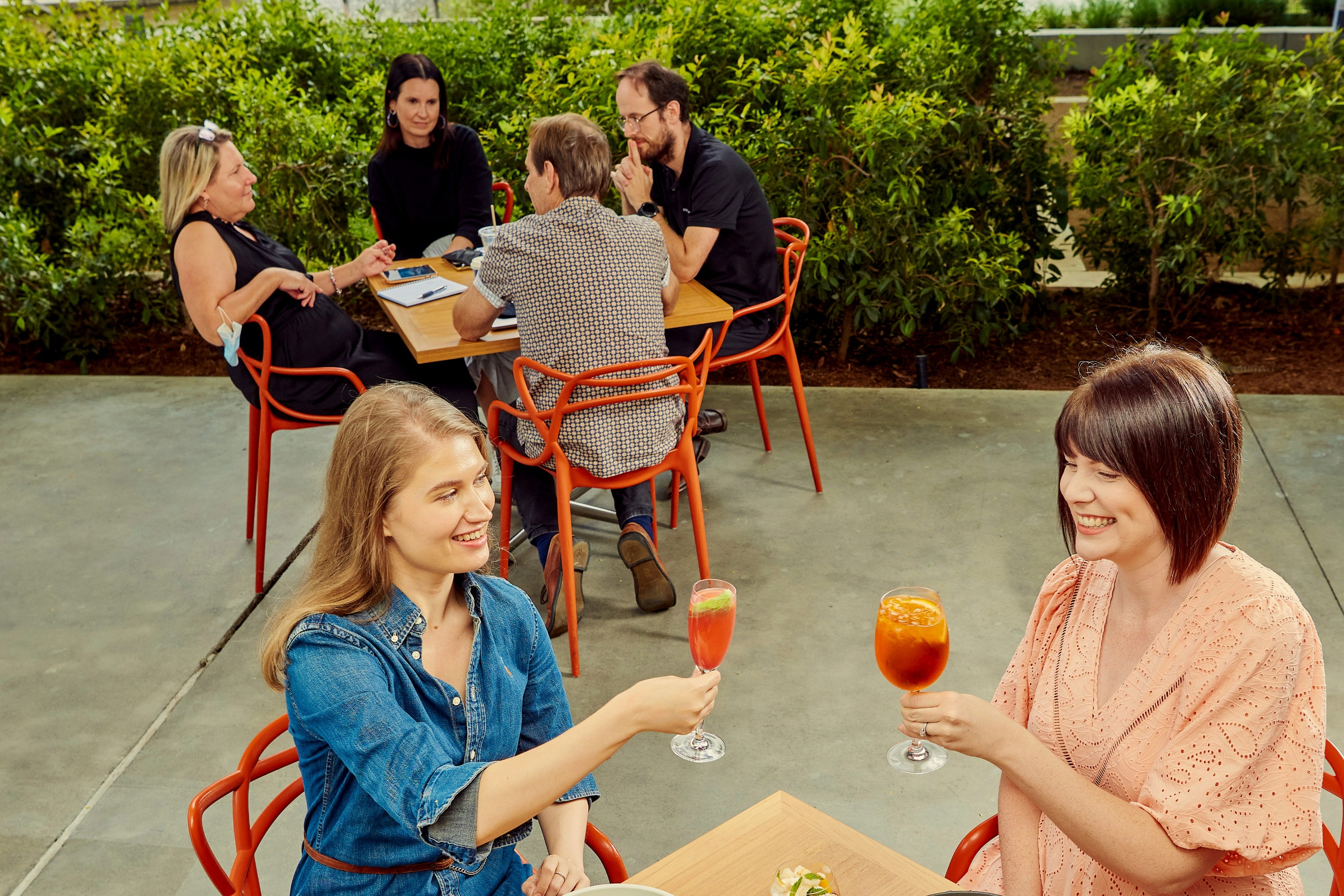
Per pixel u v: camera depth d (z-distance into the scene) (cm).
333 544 145
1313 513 362
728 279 380
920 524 370
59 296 530
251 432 360
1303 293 545
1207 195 480
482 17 569
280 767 167
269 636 144
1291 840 135
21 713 291
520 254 288
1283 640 135
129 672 308
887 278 473
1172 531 140
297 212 540
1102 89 510
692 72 487
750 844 151
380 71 563
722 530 373
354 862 150
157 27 580
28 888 233
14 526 390
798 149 468
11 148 526
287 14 571
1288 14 705
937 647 157
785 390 489
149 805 257
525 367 288
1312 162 476
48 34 584
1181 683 143
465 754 153
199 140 314
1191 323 534
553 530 323
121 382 520
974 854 167
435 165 432
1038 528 364
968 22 501
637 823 246
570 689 294
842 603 328
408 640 147
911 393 480
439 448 141
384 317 587
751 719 279
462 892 157
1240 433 140
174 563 363
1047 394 474
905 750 227
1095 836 137
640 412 298
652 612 328
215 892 231
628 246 292
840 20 501
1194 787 136
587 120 296
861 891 142
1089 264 544
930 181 500
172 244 321
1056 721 157
